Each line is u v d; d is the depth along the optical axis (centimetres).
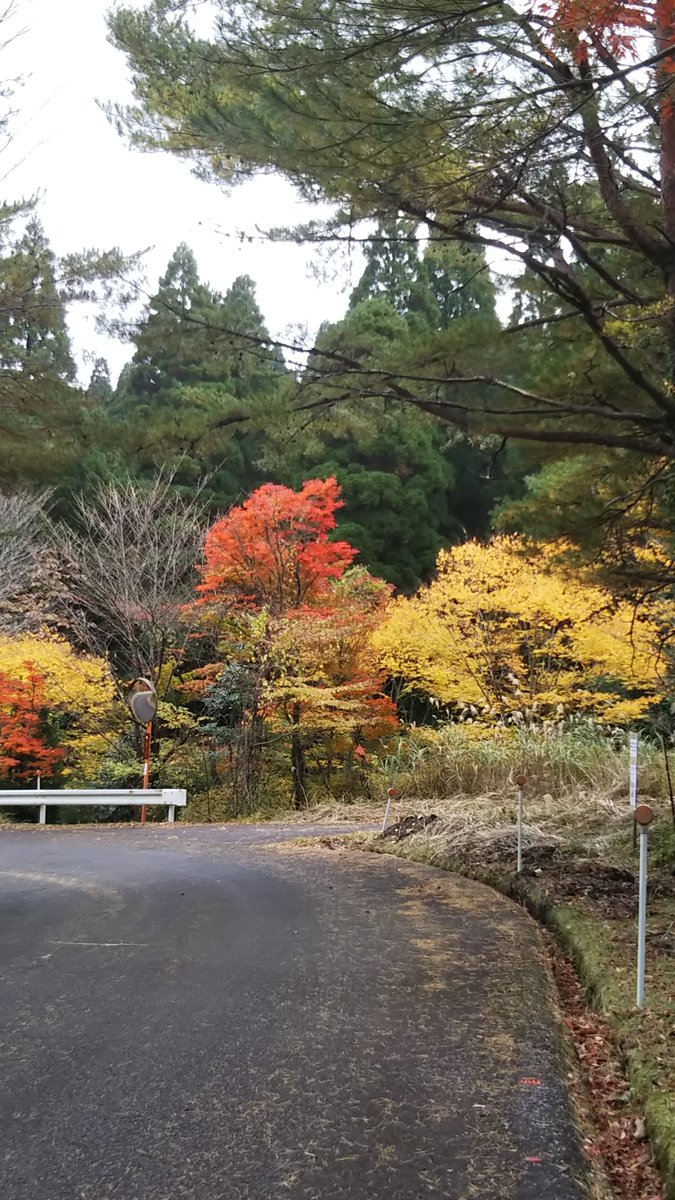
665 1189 319
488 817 1123
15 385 687
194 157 673
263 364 660
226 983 547
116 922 717
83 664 1789
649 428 601
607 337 572
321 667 1695
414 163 606
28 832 1380
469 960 593
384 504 2520
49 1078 409
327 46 560
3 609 1900
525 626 1530
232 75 607
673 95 508
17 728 1795
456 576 1548
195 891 838
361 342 647
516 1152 338
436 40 546
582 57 538
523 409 596
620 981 519
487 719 1562
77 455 700
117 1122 365
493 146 593
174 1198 309
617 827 962
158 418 652
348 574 1834
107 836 1308
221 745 1892
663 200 674
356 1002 509
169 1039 455
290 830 1331
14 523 1827
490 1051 435
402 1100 382
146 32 624
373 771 1766
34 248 691
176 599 1852
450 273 874
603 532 687
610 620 1285
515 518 704
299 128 598
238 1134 354
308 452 739
